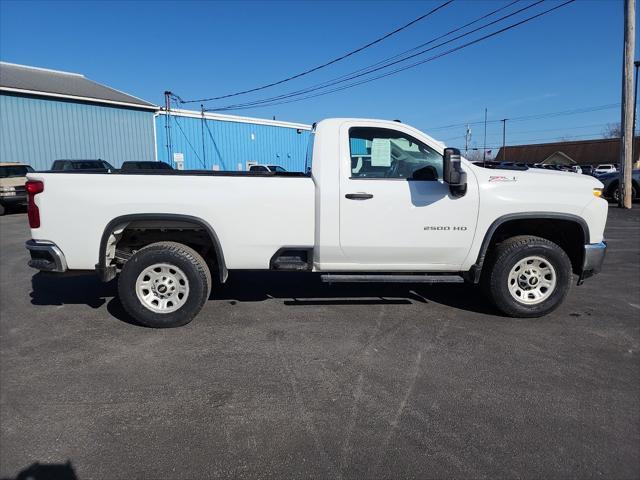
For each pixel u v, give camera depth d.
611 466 2.58
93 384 3.47
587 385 3.49
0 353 4.02
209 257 5.34
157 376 3.60
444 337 4.40
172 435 2.84
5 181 16.56
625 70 16.30
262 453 2.67
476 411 3.12
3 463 2.57
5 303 5.46
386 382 3.52
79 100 22.16
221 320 4.83
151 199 4.46
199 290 4.54
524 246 4.76
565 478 2.48
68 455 2.64
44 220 4.44
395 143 4.76
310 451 2.69
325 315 5.00
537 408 3.16
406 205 4.64
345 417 3.04
